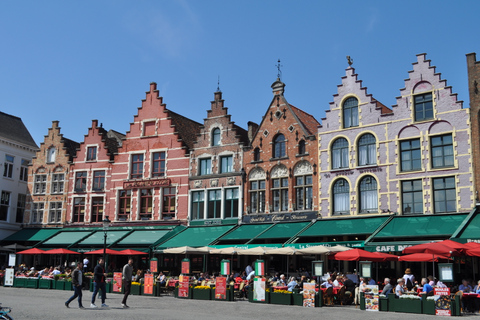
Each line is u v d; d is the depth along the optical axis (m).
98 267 19.59
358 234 27.55
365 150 30.19
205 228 34.81
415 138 28.58
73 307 19.41
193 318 16.39
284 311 19.62
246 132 39.31
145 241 34.78
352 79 31.33
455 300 18.39
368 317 17.55
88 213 40.66
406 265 27.92
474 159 26.56
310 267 31.16
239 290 25.73
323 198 31.00
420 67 29.05
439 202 27.39
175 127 38.22
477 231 24.03
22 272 34.22
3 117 46.88
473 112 27.00
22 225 43.31
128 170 39.34
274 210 33.00
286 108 33.62
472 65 27.44
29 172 44.12
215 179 35.59
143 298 25.33
